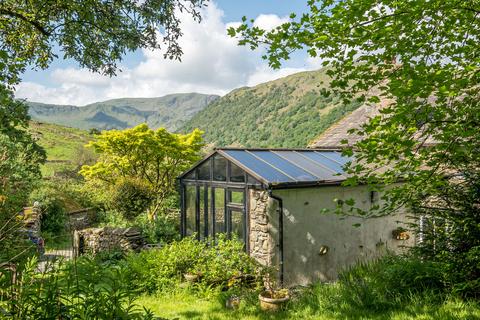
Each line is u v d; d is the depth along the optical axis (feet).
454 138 15.48
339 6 15.25
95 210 78.23
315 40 15.92
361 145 15.56
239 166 37.32
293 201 36.27
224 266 33.63
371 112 52.95
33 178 42.68
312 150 46.09
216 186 40.75
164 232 56.34
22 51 31.24
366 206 41.14
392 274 24.35
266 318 22.80
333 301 23.84
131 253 37.24
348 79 16.81
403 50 16.10
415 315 19.67
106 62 32.76
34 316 10.37
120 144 68.44
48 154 159.12
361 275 27.12
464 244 21.38
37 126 206.08
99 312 10.89
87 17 28.35
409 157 16.07
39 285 11.06
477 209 21.12
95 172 71.46
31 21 27.55
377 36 15.48
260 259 35.70
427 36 16.19
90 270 13.07
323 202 38.17
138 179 69.36
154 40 31.42
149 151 70.49
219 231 40.65
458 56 16.89
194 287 31.27
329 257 38.24
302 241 36.55
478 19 16.66
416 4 13.89
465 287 19.97
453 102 15.30
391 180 17.54
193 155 73.77
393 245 43.06
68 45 31.27
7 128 20.90
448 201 22.12
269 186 34.14
